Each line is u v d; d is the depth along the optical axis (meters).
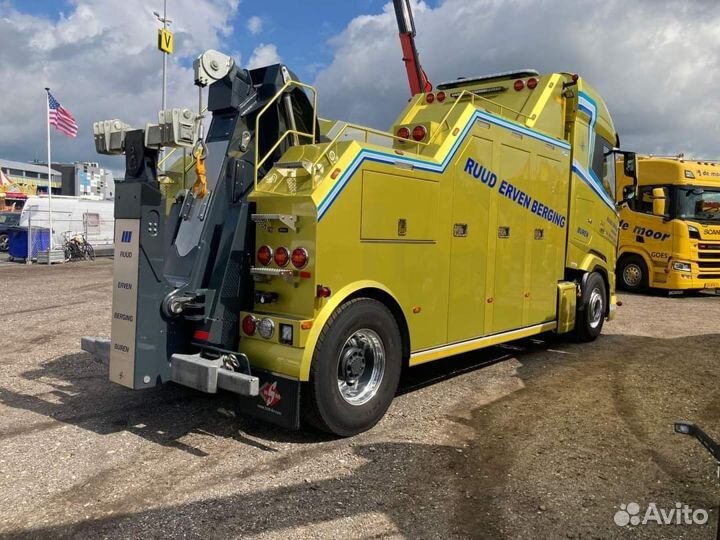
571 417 5.45
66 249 24.72
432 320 5.66
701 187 15.50
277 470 4.21
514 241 6.80
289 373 4.49
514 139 6.66
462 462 4.39
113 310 4.71
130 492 3.86
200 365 4.45
